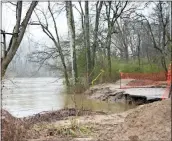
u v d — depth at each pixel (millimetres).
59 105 21391
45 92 32438
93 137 9977
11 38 8148
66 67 35031
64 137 10320
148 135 8109
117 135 9133
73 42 32250
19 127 9633
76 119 13039
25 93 31016
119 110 18422
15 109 19406
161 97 19562
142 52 51438
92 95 26500
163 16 33000
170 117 8375
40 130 11180
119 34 49031
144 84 29984
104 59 37281
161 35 40625
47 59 35531
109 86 29047
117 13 37281
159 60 41188
